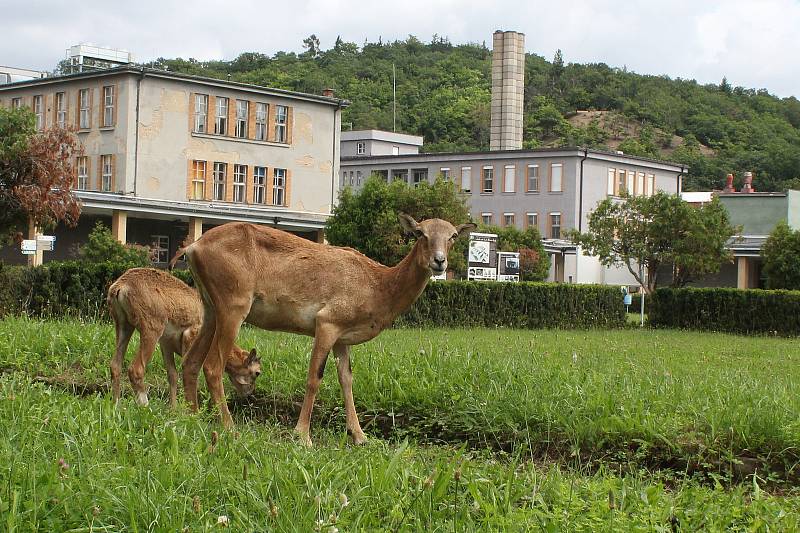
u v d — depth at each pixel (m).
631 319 40.28
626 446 9.70
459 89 119.75
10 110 25.84
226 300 9.90
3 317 19.22
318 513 6.01
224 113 49.75
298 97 52.28
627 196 43.59
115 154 46.66
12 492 5.95
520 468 8.84
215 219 44.78
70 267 21.48
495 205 69.19
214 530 5.74
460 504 6.51
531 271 54.25
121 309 10.71
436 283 28.89
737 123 128.50
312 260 10.16
